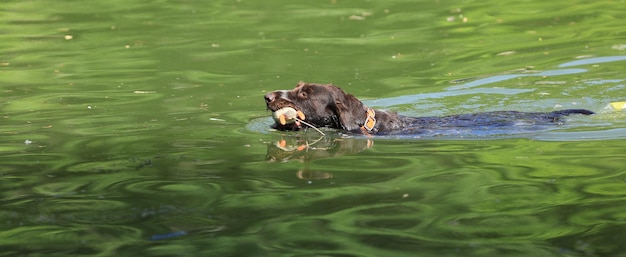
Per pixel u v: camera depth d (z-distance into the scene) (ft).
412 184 59.41
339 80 99.66
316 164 65.72
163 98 91.20
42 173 63.98
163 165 65.72
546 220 51.60
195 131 77.15
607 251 46.29
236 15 140.77
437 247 47.32
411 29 128.16
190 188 59.41
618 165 62.44
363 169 63.87
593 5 141.28
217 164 65.92
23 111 86.02
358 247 47.37
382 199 56.18
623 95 88.99
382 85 97.25
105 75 102.68
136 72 104.12
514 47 114.73
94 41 122.93
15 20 138.00
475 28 127.85
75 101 90.07
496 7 142.92
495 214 52.80
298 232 49.98
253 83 97.91
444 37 122.52
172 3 151.84
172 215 53.62
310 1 151.94
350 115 77.10
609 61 103.96
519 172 61.77
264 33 126.72
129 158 67.92
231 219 52.54
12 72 104.68
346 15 139.64
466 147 69.97
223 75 102.27
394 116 79.77
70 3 152.15
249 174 62.95
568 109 82.53
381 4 147.95
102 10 145.79
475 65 105.70
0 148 71.77
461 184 59.16
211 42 120.98
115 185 60.49
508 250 46.68
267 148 71.10
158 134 76.13
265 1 152.97
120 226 51.72
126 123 80.48
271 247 47.55
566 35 120.67
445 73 102.17
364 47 116.98
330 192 57.98
